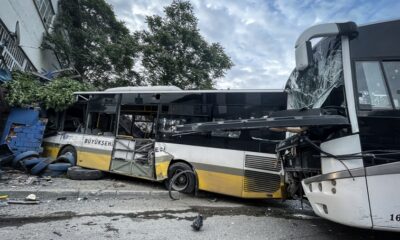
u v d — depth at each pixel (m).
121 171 7.96
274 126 3.56
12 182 6.92
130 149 7.92
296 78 5.04
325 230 4.56
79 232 4.06
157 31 17.42
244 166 6.21
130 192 6.74
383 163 3.15
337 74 3.61
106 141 8.35
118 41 18.83
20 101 8.88
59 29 17.67
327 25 3.51
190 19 17.86
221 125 4.15
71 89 9.99
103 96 8.79
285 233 4.38
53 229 4.12
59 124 9.73
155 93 7.75
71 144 9.03
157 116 7.59
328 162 3.46
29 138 8.92
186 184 6.82
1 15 9.79
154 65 16.94
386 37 3.55
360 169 3.04
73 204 5.64
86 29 19.36
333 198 3.21
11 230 3.98
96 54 18.36
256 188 6.05
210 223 4.82
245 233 4.35
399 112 3.30
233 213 5.58
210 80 17.61
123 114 8.34
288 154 4.76
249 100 6.44
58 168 8.24
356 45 3.56
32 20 13.51
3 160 8.31
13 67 11.70
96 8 19.64
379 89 3.42
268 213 5.69
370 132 3.27
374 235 4.34
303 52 3.51
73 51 17.66
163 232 4.26
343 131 3.33
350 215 3.03
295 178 4.88
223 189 6.39
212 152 6.63
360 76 3.46
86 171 8.09
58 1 17.92
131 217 4.97
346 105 3.39
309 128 3.71
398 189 2.95
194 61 17.72
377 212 2.94
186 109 7.18
